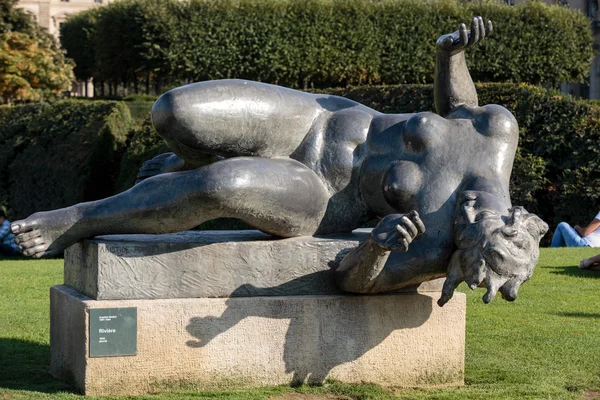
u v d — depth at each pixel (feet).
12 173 58.59
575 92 125.80
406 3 65.26
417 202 14.44
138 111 59.62
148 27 72.69
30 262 35.14
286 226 14.71
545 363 17.24
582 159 44.80
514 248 13.00
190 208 13.94
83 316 13.91
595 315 21.99
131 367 13.99
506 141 14.73
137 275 14.20
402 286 14.69
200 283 14.43
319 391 14.47
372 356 15.03
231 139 14.75
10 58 105.91
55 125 57.21
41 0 251.39
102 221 14.47
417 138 14.74
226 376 14.38
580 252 33.78
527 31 64.75
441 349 15.42
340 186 15.31
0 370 16.34
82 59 167.12
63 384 14.99
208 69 69.05
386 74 65.41
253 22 67.56
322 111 15.69
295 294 14.80
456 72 15.44
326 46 65.77
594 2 125.08
